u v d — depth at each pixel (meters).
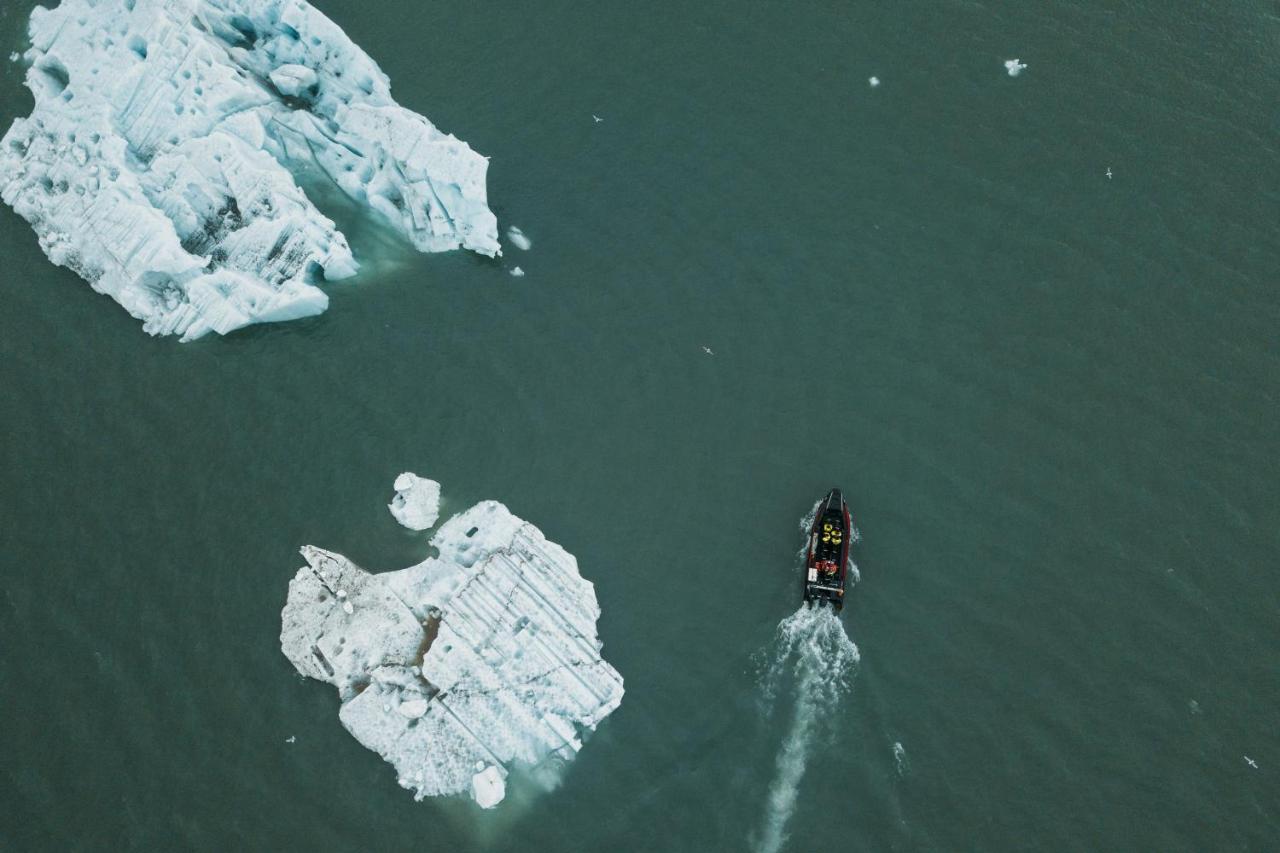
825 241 85.62
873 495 75.31
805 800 65.19
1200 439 77.38
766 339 81.50
